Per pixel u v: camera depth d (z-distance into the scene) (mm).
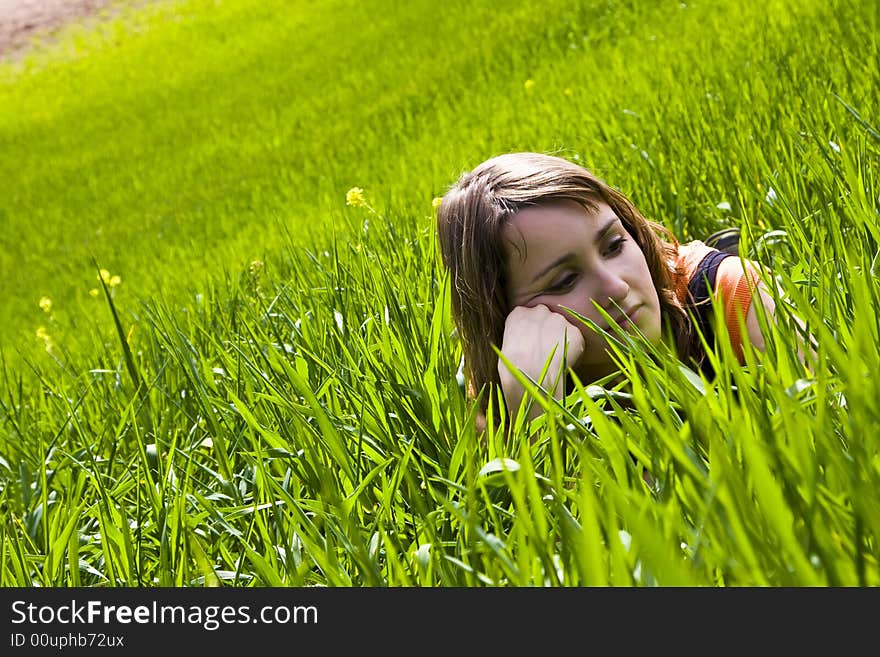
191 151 15531
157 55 27844
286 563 1735
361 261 3541
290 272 5105
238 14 30141
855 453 1017
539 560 1261
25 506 2789
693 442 1399
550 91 8781
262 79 19516
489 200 2184
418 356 2494
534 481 1147
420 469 1919
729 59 6137
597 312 2123
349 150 11117
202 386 2684
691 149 4355
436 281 3059
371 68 16203
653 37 9156
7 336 9125
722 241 2746
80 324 7293
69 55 32688
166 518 1925
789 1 7172
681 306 2322
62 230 13562
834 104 4035
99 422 3457
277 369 2691
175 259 8883
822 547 933
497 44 13773
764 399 1338
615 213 2244
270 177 11820
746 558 962
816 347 1597
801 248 2531
